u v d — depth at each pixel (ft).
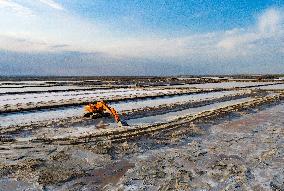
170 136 35.09
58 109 58.70
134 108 60.54
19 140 32.45
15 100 75.05
